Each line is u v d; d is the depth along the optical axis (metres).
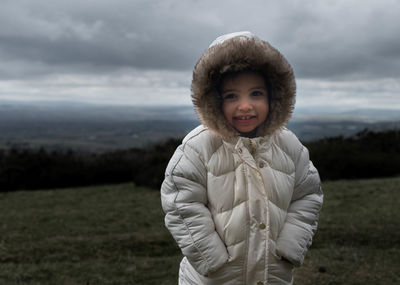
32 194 12.38
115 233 7.26
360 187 10.45
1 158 14.92
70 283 4.59
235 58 1.83
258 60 1.85
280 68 1.88
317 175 2.17
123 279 4.71
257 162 1.96
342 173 12.90
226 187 1.93
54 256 5.67
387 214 7.38
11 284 4.46
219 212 1.94
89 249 5.93
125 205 9.96
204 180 1.97
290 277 2.02
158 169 13.13
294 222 2.03
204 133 2.04
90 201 10.80
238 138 1.93
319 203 2.13
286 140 2.09
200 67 1.88
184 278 2.12
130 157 16.17
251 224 1.90
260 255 1.89
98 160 15.86
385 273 4.31
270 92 1.99
